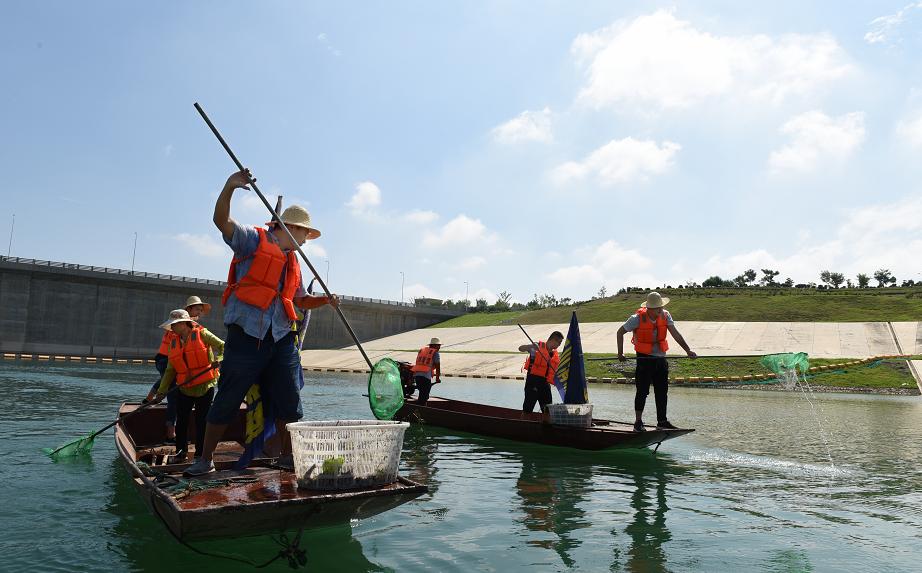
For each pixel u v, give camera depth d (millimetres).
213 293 60094
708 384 28875
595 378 30672
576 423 8750
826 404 19578
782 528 4926
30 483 5801
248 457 4758
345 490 4035
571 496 5977
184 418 6199
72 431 9102
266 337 4477
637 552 4258
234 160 4344
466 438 9969
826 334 44906
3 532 4344
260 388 4832
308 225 5000
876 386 27281
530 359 10633
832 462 8227
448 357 44906
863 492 6352
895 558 4211
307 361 48844
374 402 5078
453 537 4527
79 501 5223
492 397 20750
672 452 9016
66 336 52469
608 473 7207
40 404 12766
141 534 4379
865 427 12812
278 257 4504
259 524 3701
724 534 4727
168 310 58062
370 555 4082
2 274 49375
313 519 3855
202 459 4578
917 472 7535
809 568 3986
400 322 77500
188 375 6043
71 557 3867
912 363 30672
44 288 51562
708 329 50000
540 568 3900
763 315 55875
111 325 54875
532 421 9094
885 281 90062
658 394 8727
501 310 91938
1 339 49094
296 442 4047
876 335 43312
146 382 20734
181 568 3736
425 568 3857
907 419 14742
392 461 4285
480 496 5914
